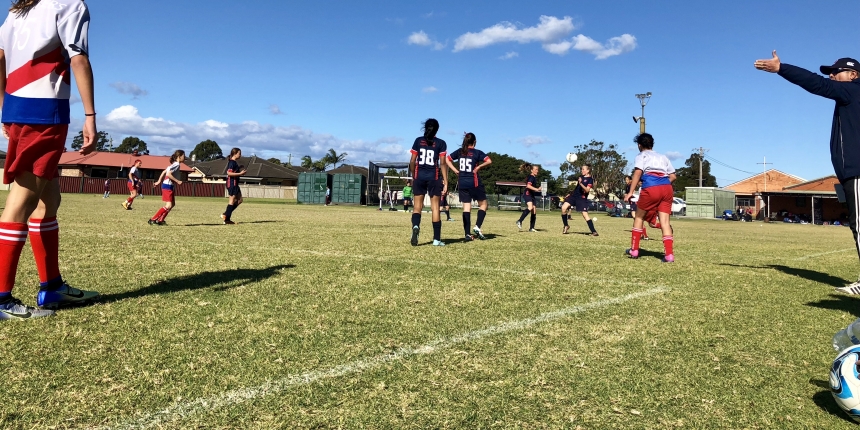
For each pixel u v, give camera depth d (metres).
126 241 7.63
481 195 9.89
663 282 5.36
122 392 2.26
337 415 2.10
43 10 3.27
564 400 2.30
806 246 11.41
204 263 5.72
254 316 3.52
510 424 2.07
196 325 3.27
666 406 2.28
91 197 35.88
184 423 2.00
